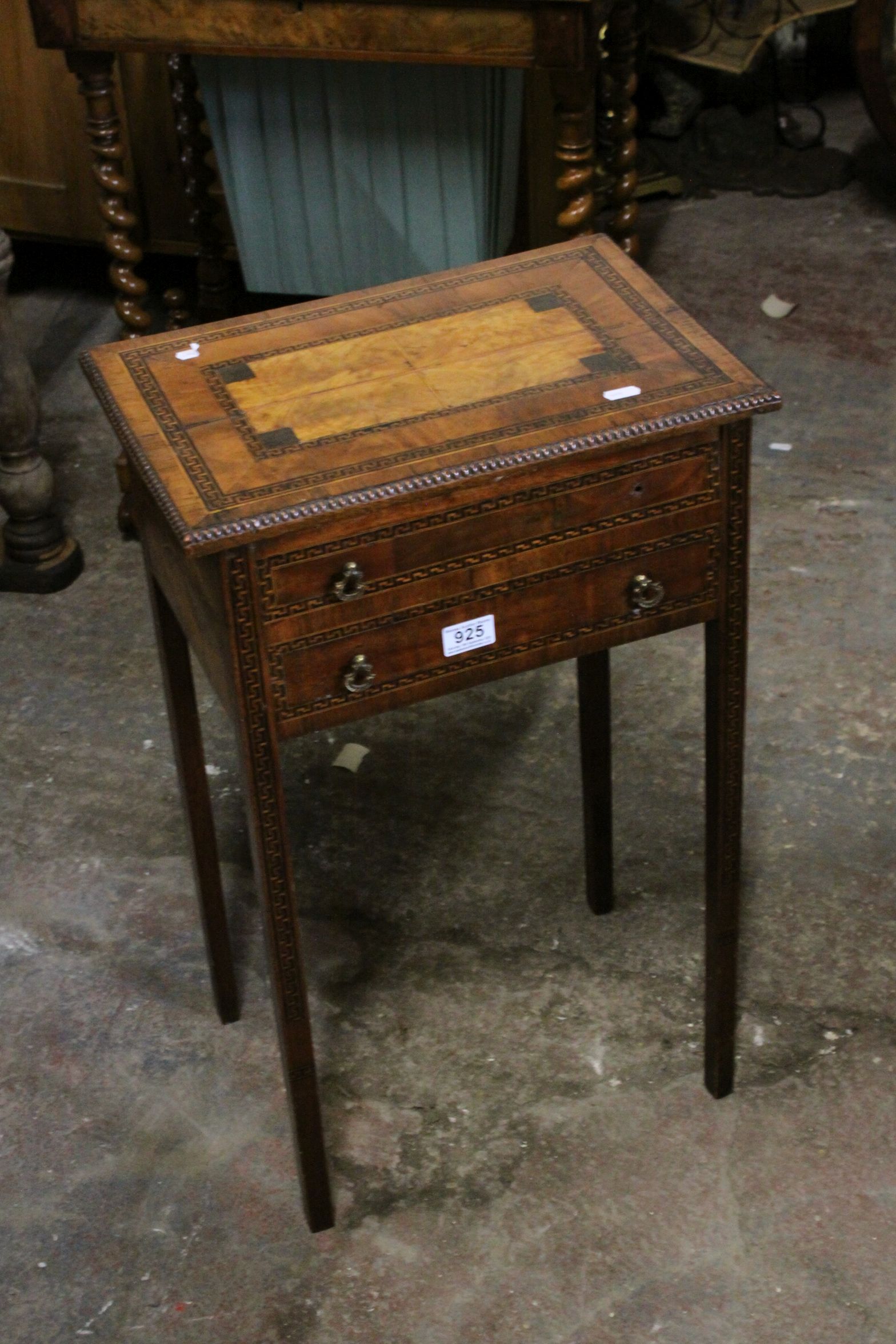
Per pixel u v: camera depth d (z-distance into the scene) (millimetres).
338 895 2758
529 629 1948
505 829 2859
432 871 2791
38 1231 2283
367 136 3221
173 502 1778
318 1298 2182
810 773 2918
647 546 1941
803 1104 2381
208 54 3021
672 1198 2270
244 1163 2359
